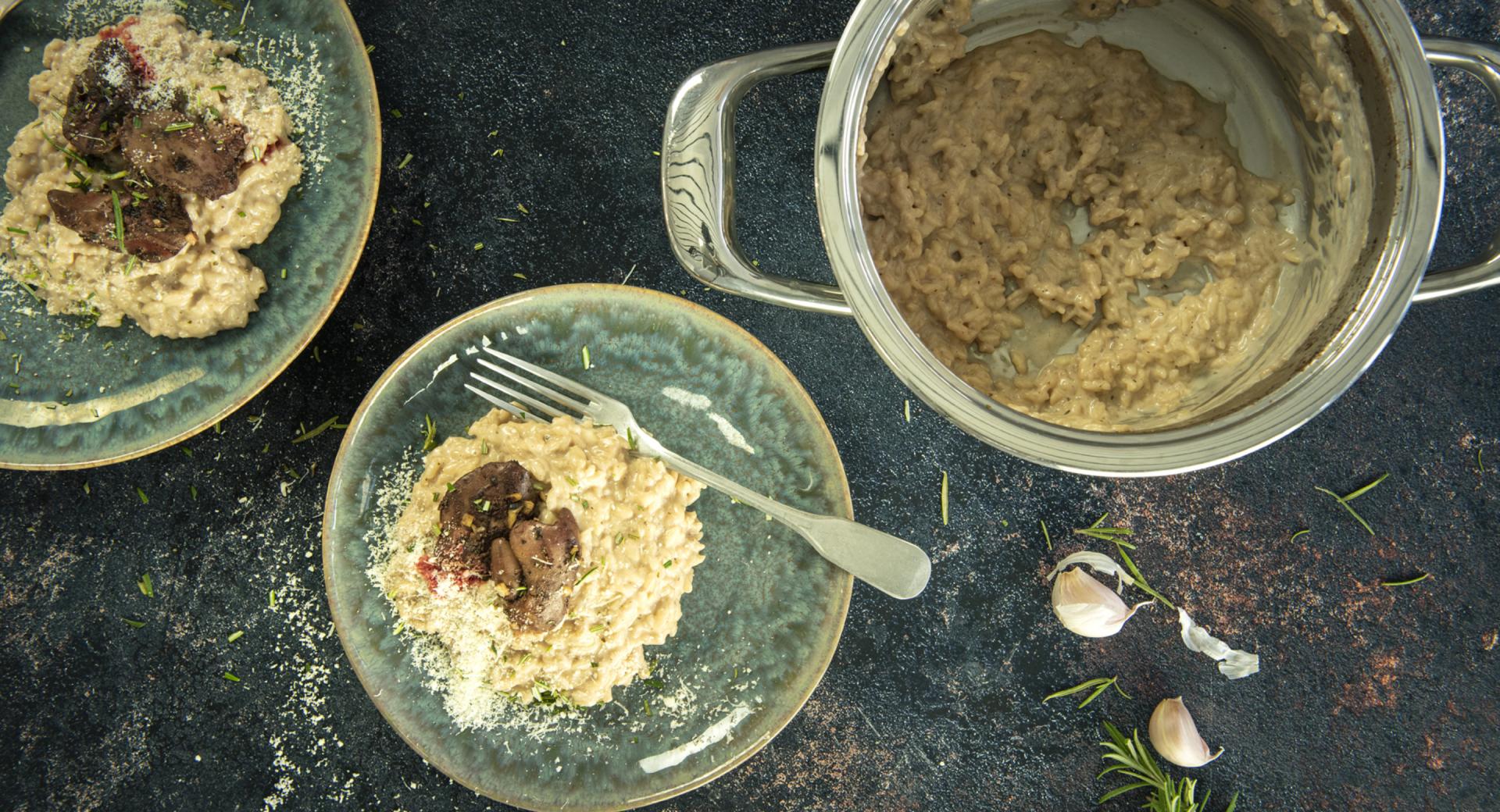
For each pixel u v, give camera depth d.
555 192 0.67
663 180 0.58
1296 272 0.58
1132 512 0.68
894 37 0.54
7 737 0.66
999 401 0.56
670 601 0.63
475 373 0.64
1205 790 0.68
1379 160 0.54
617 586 0.61
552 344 0.64
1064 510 0.68
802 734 0.68
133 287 0.62
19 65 0.64
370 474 0.63
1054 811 0.68
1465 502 0.67
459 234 0.67
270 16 0.63
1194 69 0.59
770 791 0.68
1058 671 0.68
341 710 0.67
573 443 0.62
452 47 0.67
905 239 0.59
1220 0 0.57
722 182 0.57
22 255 0.63
